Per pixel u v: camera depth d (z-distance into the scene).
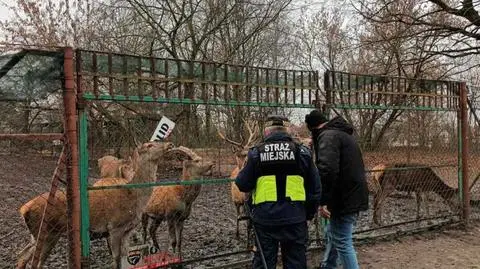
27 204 3.66
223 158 5.54
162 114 4.86
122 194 3.88
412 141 6.15
